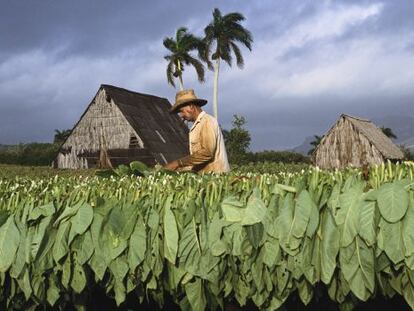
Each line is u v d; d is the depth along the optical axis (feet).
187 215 9.83
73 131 142.10
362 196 9.00
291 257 9.20
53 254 10.12
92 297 11.59
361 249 8.80
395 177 9.26
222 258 9.61
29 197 10.91
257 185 10.11
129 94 139.13
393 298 10.46
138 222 9.96
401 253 8.49
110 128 135.64
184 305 10.22
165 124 136.15
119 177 14.60
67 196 10.93
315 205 9.09
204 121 17.98
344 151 139.23
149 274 10.05
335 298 9.33
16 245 10.41
